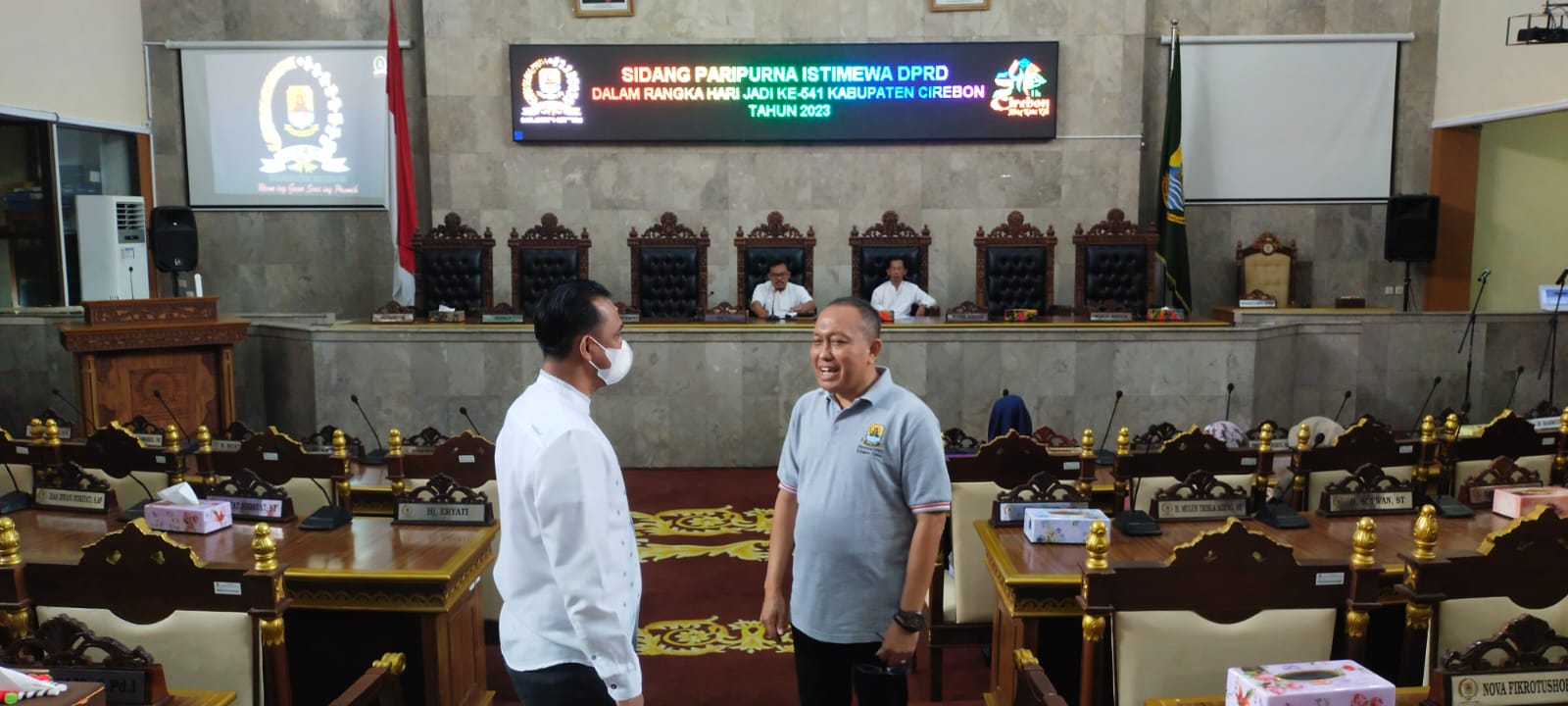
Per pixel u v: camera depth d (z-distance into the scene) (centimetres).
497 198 855
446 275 798
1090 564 201
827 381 210
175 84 871
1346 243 879
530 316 769
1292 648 201
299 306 898
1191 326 680
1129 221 847
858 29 834
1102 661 201
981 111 837
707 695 330
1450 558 202
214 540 283
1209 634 201
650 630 387
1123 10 829
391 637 267
